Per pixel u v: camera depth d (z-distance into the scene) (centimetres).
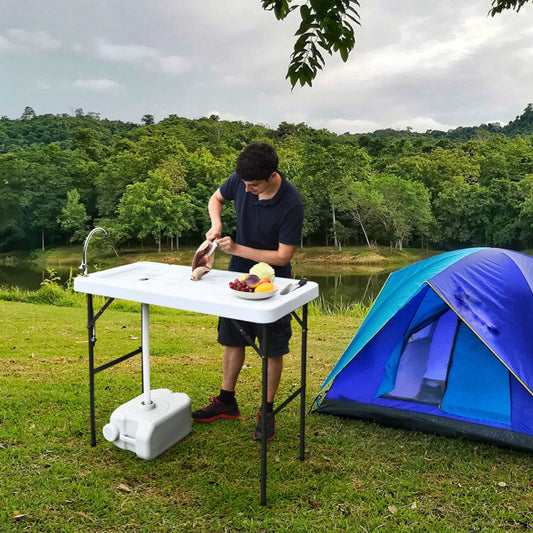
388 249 4919
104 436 277
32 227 5406
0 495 227
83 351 495
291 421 321
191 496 234
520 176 6312
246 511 223
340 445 291
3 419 307
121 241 4947
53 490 233
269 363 275
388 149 8188
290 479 251
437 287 287
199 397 356
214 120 10550
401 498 238
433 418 307
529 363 273
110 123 11356
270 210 265
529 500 238
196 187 5691
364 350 336
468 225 5241
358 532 211
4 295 933
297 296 234
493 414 302
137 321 701
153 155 5781
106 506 224
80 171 5959
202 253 271
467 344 324
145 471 254
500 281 293
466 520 221
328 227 5181
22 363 437
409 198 4872
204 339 579
